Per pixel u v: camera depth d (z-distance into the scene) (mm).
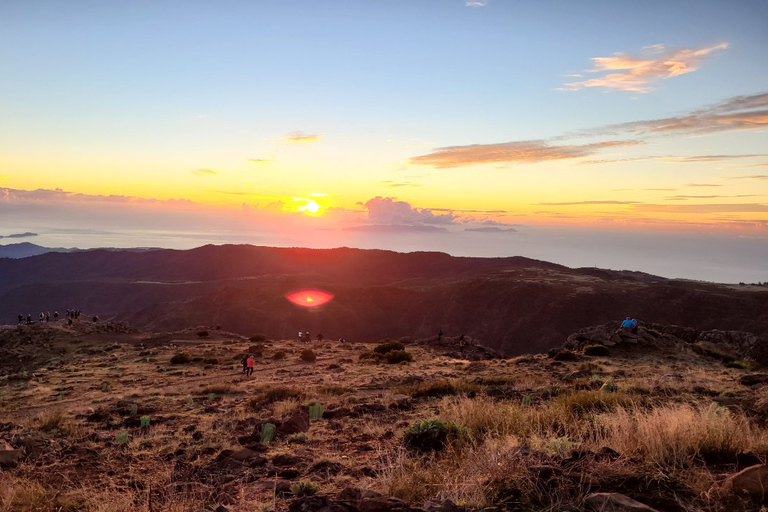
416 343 53781
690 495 3926
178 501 5391
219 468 7461
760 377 17578
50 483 7262
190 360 39438
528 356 35531
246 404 17219
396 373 28500
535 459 5082
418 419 11250
